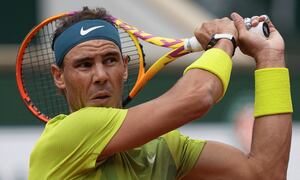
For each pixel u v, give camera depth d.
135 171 11.38
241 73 28.42
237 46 12.02
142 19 32.06
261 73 11.83
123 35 17.25
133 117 11.02
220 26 11.87
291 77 27.64
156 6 32.22
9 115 26.25
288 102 11.81
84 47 11.38
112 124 11.05
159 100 11.03
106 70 11.42
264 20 12.05
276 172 11.72
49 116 14.67
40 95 16.03
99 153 11.05
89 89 11.41
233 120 26.55
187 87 10.99
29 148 26.12
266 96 11.79
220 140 26.41
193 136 26.38
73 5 32.47
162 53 29.61
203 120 26.38
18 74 13.50
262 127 11.79
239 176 11.91
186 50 12.42
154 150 11.70
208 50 11.46
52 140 11.19
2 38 32.47
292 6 33.81
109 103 11.44
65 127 11.17
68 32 11.53
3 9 32.50
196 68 11.20
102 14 11.83
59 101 14.67
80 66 11.48
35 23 32.66
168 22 32.03
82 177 11.20
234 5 34.38
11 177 25.92
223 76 11.17
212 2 34.31
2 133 26.16
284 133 11.72
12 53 29.05
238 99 26.75
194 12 32.81
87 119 11.12
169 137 12.00
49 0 32.59
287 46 32.53
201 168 12.07
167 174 11.68
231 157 12.01
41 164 11.29
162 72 27.25
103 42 11.43
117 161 11.31
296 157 26.41
